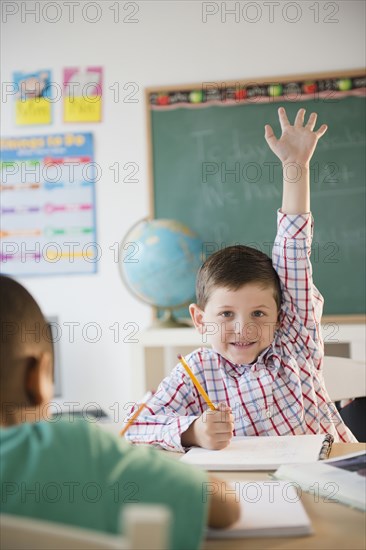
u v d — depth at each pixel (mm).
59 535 441
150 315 2926
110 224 2939
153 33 2891
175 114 2871
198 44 2867
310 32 2814
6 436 603
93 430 622
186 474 624
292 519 737
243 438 1146
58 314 2969
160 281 2621
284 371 1355
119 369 2943
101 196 2938
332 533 723
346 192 2801
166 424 1178
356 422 1646
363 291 2799
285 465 939
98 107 2928
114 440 627
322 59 2812
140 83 2904
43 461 578
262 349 1327
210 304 1324
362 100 2771
